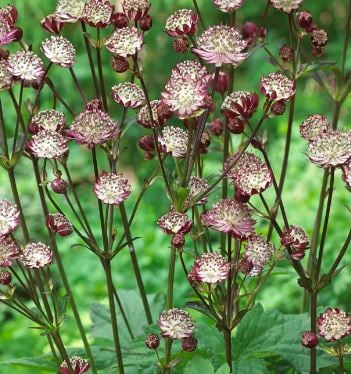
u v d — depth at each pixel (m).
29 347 1.79
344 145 0.79
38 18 2.42
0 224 0.83
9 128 2.30
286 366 0.99
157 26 2.64
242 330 0.98
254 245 0.82
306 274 0.85
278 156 1.86
